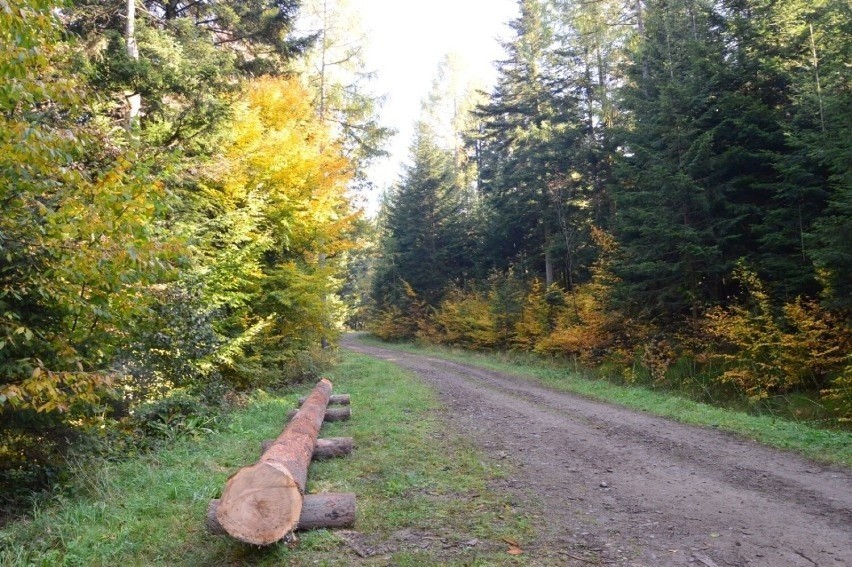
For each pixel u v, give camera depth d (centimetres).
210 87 1219
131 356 823
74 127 598
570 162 2373
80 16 1143
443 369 2011
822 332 1135
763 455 766
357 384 1520
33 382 456
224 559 421
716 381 1359
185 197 1190
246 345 1327
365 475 648
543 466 705
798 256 1259
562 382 1602
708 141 1327
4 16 427
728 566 416
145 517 497
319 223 1598
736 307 1299
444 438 851
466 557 428
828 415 1056
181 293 913
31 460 607
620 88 1789
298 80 1817
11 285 546
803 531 487
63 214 523
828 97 1130
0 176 504
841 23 1111
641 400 1238
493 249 3189
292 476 438
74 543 435
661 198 1452
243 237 1219
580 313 1931
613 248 1802
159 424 822
